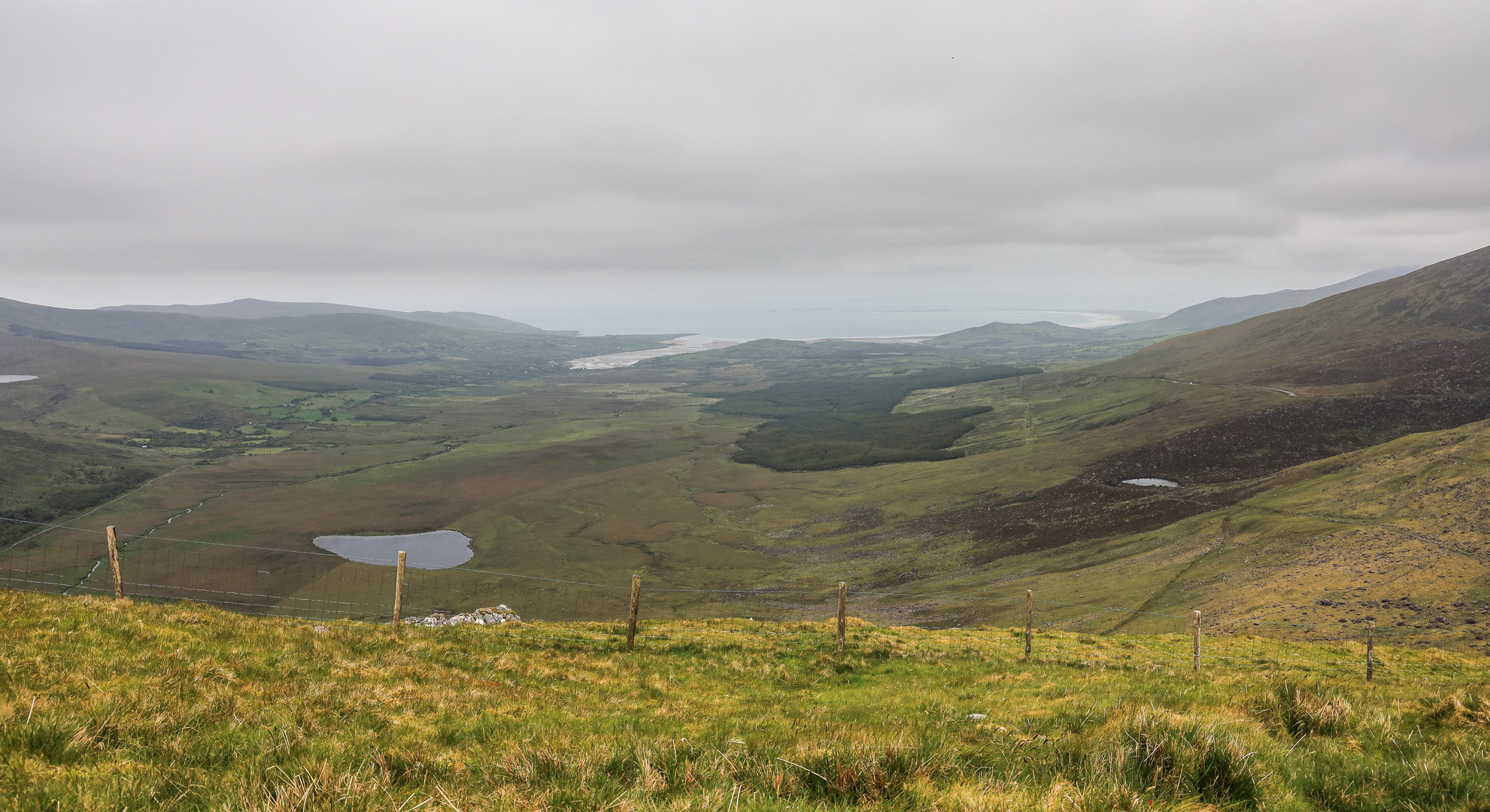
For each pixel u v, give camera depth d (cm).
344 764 759
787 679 2292
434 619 3684
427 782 721
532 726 1116
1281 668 3144
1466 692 1309
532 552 16800
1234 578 9506
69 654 1302
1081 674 2480
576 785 656
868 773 707
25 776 662
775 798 650
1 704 892
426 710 1266
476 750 939
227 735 911
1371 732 1078
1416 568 8169
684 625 3272
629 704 1612
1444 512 9981
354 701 1213
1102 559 12425
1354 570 8581
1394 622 6869
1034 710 1498
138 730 870
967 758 825
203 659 1402
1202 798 705
